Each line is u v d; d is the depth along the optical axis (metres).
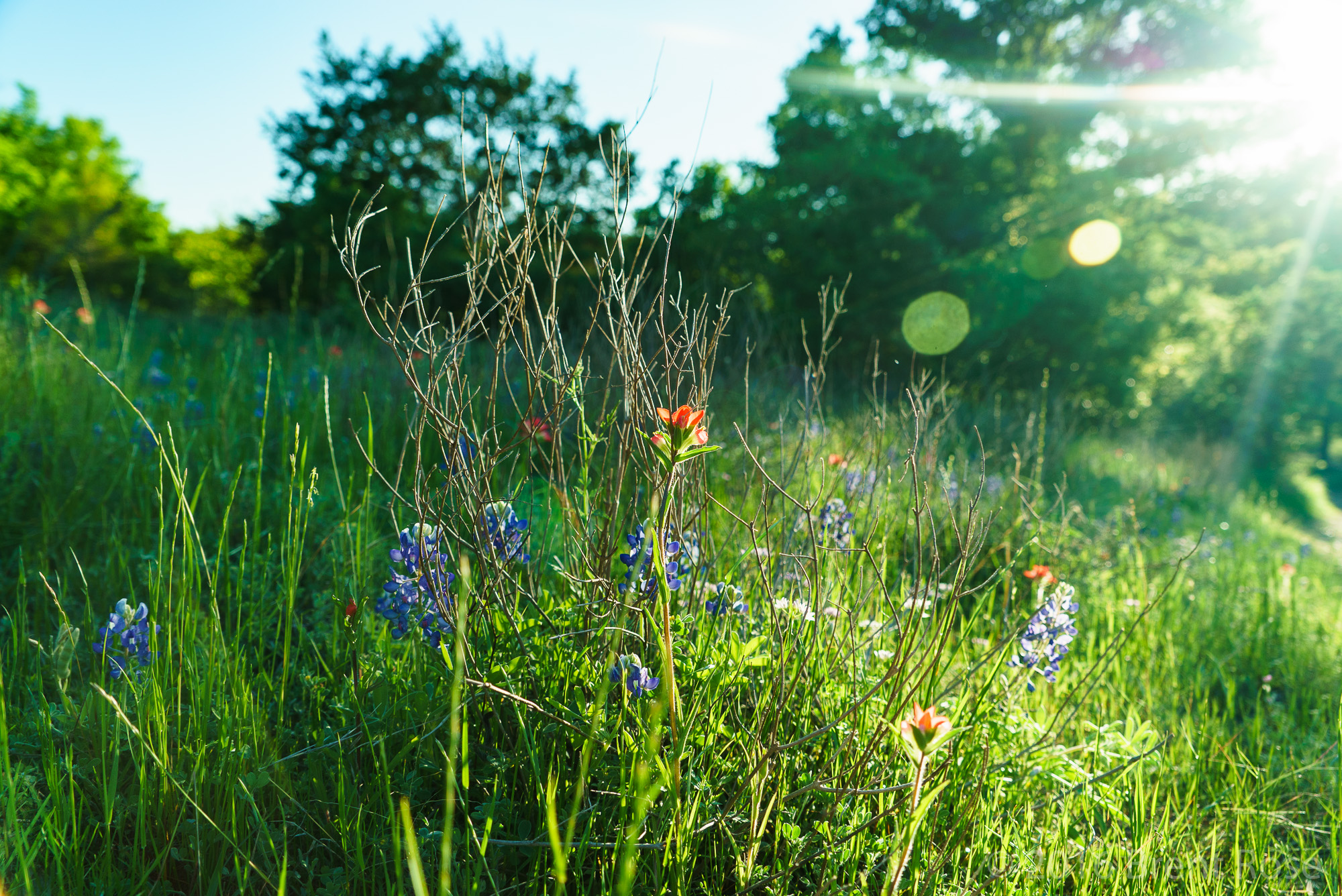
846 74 17.66
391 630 2.06
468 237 1.93
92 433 3.53
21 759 1.77
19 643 2.10
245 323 7.78
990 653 2.14
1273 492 11.08
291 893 1.62
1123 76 21.25
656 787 1.31
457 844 1.65
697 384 2.05
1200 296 21.48
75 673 2.10
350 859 1.61
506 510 1.93
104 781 1.56
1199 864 2.08
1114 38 21.55
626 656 1.70
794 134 16.95
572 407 2.27
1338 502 26.78
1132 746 2.45
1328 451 39.59
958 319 14.53
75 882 1.46
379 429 4.19
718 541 2.68
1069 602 2.26
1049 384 15.14
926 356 14.52
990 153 17.25
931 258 14.65
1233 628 4.06
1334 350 30.66
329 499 3.27
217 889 1.54
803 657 1.82
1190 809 2.40
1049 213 16.50
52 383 4.06
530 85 21.83
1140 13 20.72
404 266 11.70
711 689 1.83
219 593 2.49
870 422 2.84
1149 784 2.52
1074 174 17.39
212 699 1.80
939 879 1.79
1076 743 2.56
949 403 3.71
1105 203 17.02
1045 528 4.32
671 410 1.97
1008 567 2.20
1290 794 2.62
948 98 18.94
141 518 3.03
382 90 21.55
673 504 1.96
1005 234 16.62
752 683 2.05
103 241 17.78
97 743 1.76
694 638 1.95
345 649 2.25
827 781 1.83
